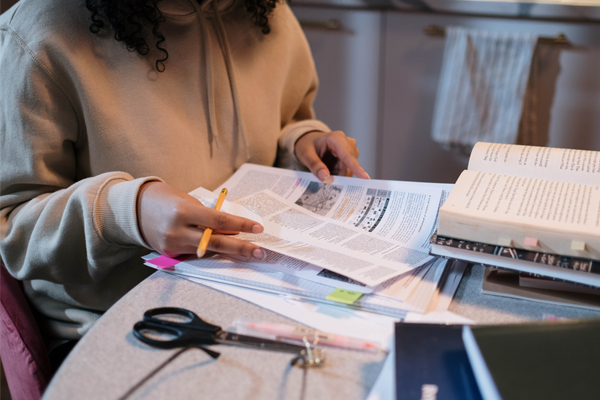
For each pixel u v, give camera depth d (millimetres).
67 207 635
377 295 488
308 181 769
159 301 499
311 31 1874
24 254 708
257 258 568
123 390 375
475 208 493
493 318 459
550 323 384
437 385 357
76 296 770
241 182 785
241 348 425
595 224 450
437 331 414
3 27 719
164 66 796
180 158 814
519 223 462
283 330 436
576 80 1686
